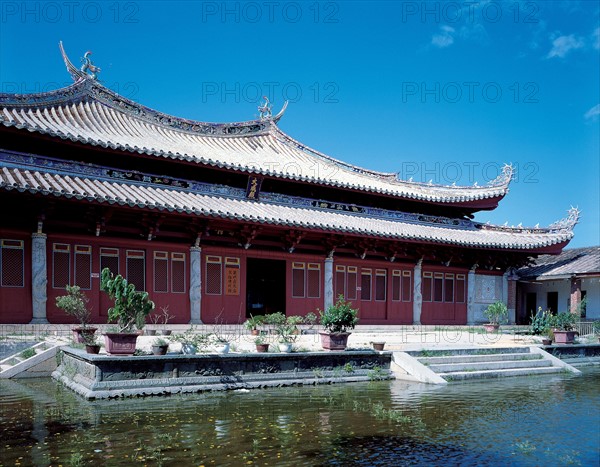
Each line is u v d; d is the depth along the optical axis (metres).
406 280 34.47
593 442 11.98
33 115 26.78
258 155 34.75
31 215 23.56
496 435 12.52
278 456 10.77
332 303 31.28
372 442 11.84
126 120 32.16
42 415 13.63
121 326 16.80
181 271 27.22
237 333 26.91
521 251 37.12
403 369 20.78
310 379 19.02
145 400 15.50
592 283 40.38
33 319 23.25
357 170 37.22
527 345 25.86
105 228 25.41
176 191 28.28
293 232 29.42
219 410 14.58
